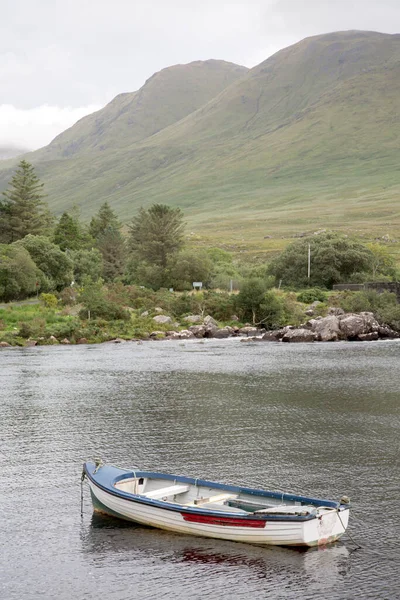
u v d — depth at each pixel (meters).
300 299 113.88
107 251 157.38
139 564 20.61
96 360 67.00
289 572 20.08
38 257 120.06
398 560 20.84
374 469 29.73
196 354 72.81
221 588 19.23
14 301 107.12
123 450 32.75
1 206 161.38
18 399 45.75
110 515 24.05
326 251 136.38
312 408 42.72
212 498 22.77
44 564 20.70
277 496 22.34
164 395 47.31
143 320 96.06
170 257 141.25
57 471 29.62
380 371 59.03
